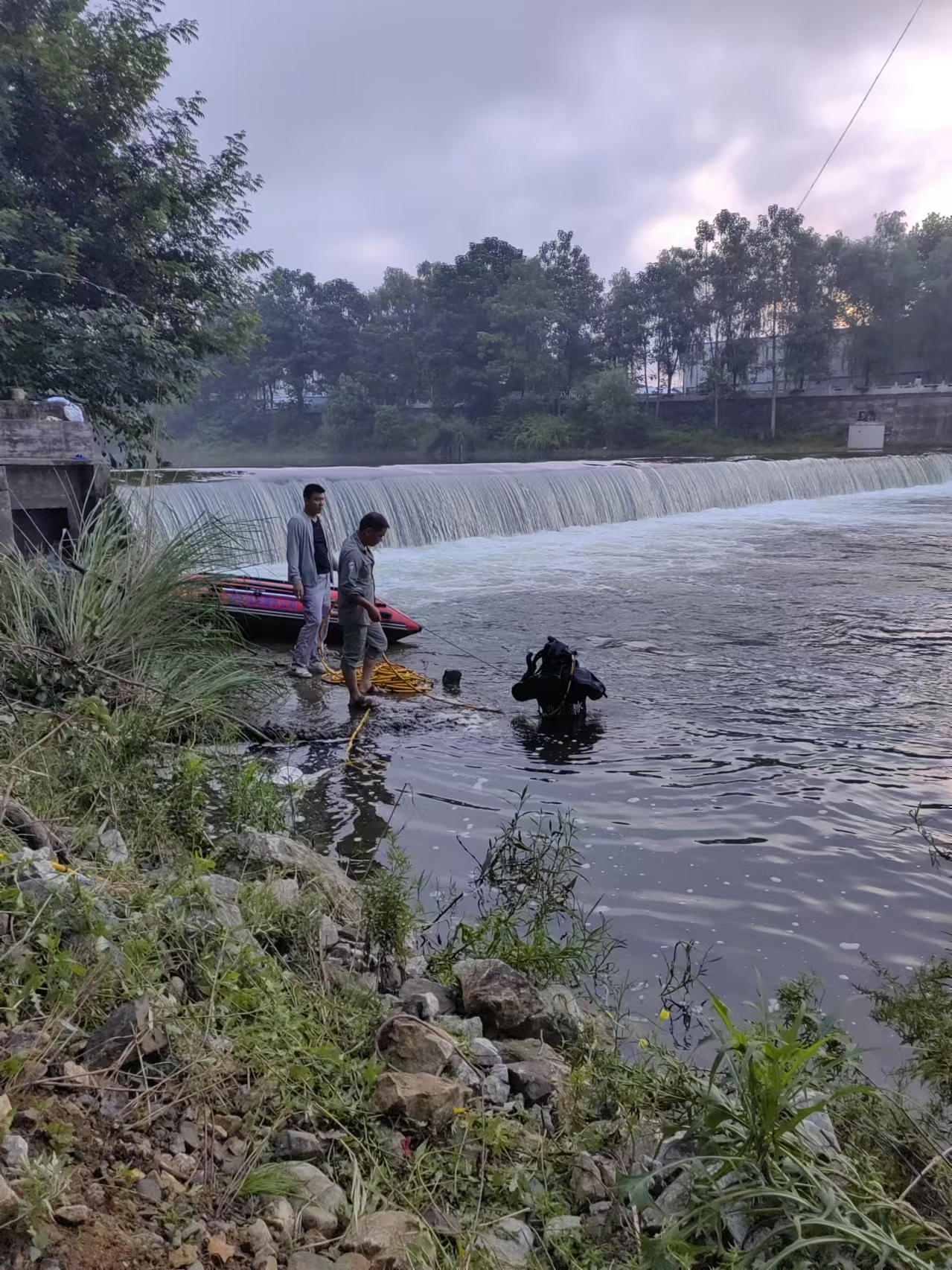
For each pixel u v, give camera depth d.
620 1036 3.75
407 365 83.38
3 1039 2.40
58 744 4.94
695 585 14.92
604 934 4.59
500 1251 2.35
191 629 7.33
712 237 73.69
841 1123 3.03
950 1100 3.33
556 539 20.33
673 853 5.50
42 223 15.22
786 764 6.98
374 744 7.35
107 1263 1.85
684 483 26.30
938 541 20.41
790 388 78.38
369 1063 2.93
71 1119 2.22
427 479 19.80
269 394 89.50
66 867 3.48
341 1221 2.29
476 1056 3.26
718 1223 2.33
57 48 15.38
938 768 6.90
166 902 3.37
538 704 8.37
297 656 9.23
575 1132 2.97
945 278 71.69
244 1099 2.58
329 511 17.53
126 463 17.30
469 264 79.31
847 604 13.41
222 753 6.27
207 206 18.02
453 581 15.27
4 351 14.34
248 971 3.15
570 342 79.44
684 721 8.02
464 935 4.25
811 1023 3.38
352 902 4.54
